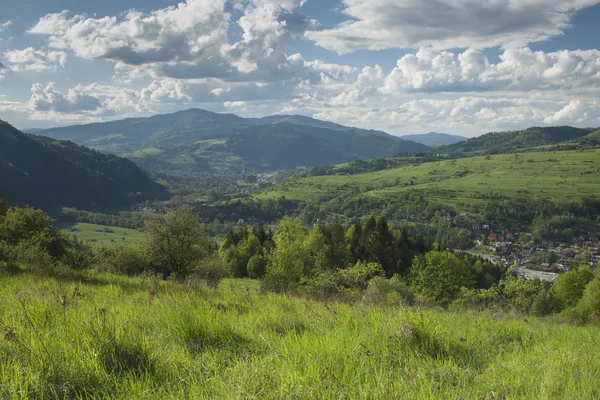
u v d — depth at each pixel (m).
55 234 27.86
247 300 8.63
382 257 67.44
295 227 63.44
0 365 2.96
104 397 2.76
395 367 3.84
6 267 12.74
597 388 3.42
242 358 3.76
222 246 83.75
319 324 6.07
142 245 28.12
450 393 3.10
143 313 5.78
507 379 3.65
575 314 25.78
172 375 3.26
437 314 8.23
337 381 3.09
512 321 8.91
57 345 3.44
